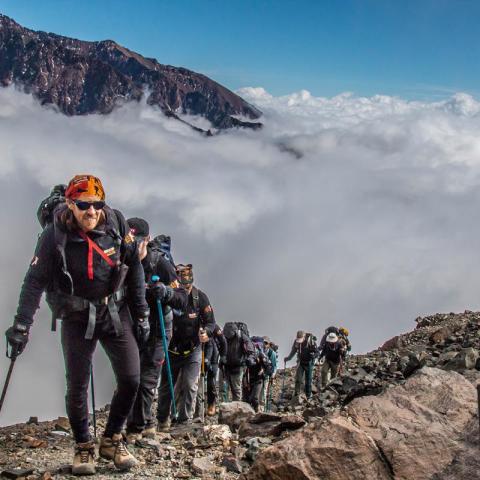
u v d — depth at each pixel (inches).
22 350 134.7
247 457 162.7
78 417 146.3
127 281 149.6
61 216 138.9
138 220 193.3
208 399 329.1
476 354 235.6
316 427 128.5
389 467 120.7
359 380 294.7
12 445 189.0
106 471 150.9
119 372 149.7
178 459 163.8
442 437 123.9
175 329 234.7
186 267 236.4
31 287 136.9
